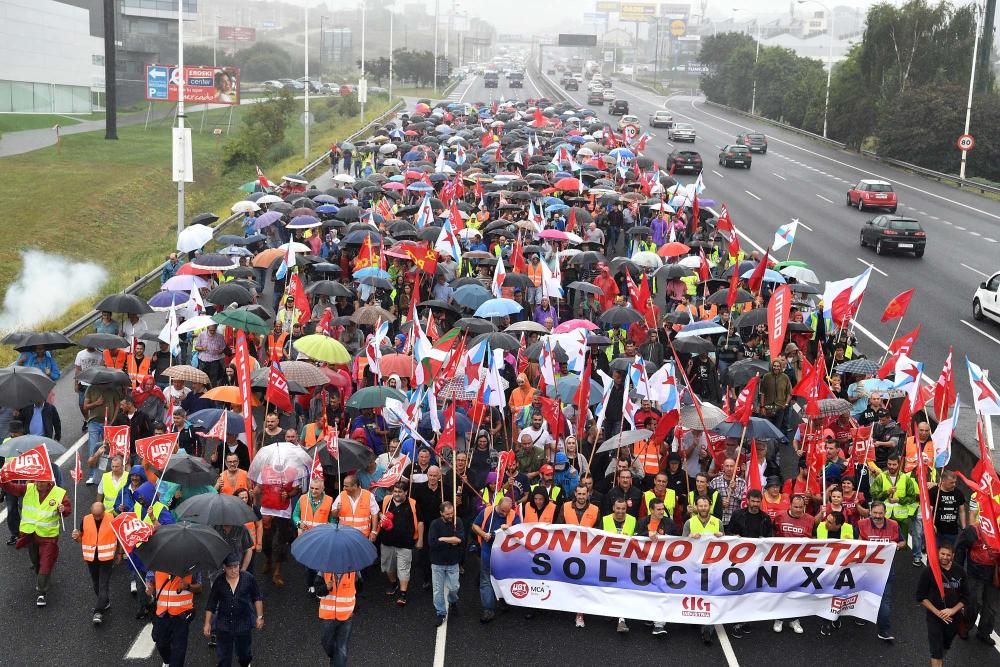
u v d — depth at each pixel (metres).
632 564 14.57
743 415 15.84
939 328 31.42
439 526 14.20
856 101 81.44
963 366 27.75
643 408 17.20
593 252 29.38
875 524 14.77
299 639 14.09
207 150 73.69
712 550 14.48
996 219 52.31
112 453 15.00
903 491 16.30
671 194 42.75
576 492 14.81
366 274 25.62
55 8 94.25
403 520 14.80
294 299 23.17
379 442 17.59
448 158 54.50
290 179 44.25
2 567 15.84
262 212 38.28
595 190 40.78
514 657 13.82
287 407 16.73
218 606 12.41
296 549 12.30
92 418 18.22
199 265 26.23
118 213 52.16
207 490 15.22
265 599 15.19
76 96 99.56
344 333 23.17
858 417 20.28
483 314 22.06
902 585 16.14
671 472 16.09
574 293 30.17
